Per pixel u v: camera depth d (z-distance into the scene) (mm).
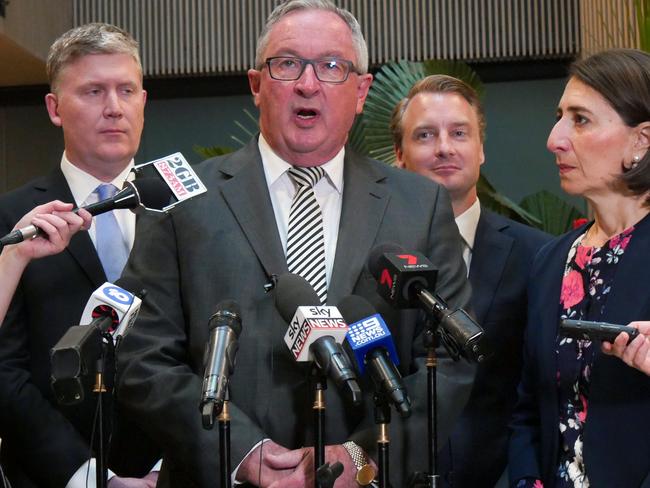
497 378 3395
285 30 2719
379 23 8555
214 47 8727
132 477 3053
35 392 3004
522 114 8703
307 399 2518
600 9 6227
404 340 2615
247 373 2521
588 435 2562
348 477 2342
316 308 2109
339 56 2711
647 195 2709
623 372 2549
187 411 2408
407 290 2223
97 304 2303
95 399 3051
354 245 2641
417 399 2471
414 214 2725
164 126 9031
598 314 2658
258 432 2408
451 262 2691
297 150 2705
